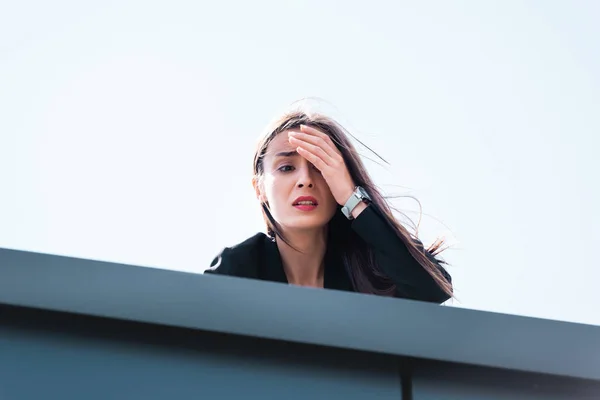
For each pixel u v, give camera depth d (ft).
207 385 9.78
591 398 10.43
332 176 14.93
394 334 10.10
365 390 10.03
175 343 9.93
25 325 9.77
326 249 15.52
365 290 15.33
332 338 9.96
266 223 15.61
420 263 14.67
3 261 9.75
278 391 9.87
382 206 14.94
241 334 9.80
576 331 10.51
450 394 10.21
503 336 10.32
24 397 9.45
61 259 9.84
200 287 9.93
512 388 10.37
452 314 10.31
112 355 9.77
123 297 9.78
